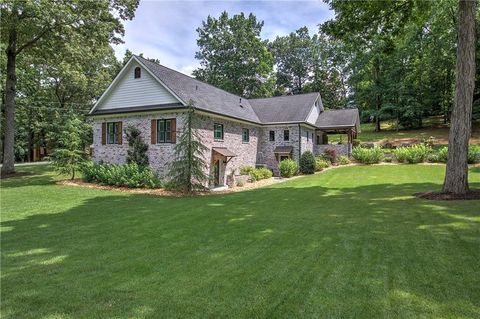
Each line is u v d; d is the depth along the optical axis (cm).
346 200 1080
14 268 498
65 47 2111
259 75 4528
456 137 1011
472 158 2086
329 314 331
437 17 3091
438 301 350
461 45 1003
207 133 1809
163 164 1752
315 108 2841
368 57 3862
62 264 513
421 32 3497
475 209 804
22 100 3381
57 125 3556
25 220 860
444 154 2272
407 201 981
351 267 458
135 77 1852
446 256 486
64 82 3503
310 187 1501
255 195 1302
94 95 3819
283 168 2153
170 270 474
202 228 737
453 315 321
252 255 531
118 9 2169
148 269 481
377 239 590
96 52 2298
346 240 593
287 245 579
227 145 2014
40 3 1788
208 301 370
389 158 2531
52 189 1503
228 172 2023
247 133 2303
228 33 4472
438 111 4097
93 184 1683
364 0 1261
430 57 3394
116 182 1616
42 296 395
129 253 563
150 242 630
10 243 638
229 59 4469
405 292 374
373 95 4172
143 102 1828
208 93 2109
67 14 1875
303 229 692
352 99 5172
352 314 330
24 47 2127
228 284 416
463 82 1000
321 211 898
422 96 3878
